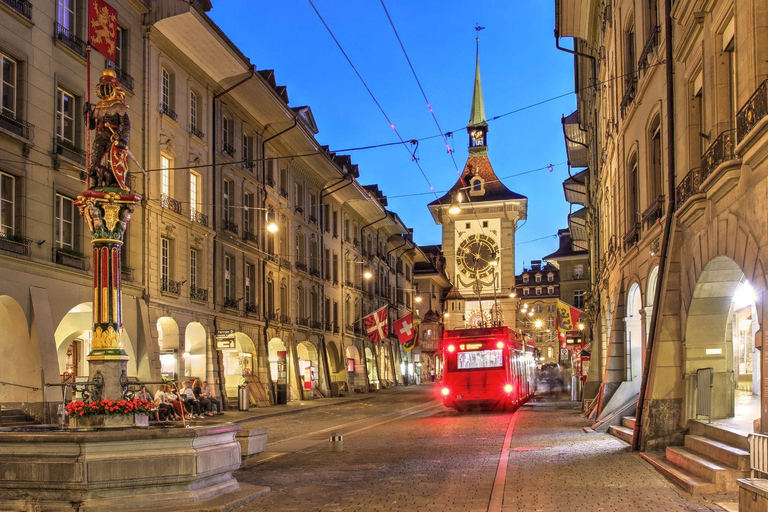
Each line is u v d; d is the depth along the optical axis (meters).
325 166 48.03
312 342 48.44
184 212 31.20
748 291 19.95
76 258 23.16
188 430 10.61
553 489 11.33
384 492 11.65
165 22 28.66
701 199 12.52
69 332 24.75
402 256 79.12
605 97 27.66
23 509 10.01
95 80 25.03
